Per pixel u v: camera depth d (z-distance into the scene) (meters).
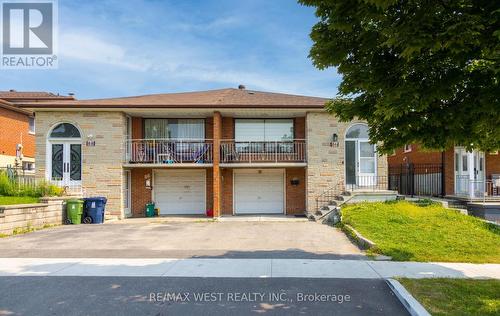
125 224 14.67
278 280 6.77
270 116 18.12
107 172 16.47
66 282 6.67
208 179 18.28
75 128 16.81
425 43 4.63
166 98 18.78
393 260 8.29
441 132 6.21
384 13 5.20
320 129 16.70
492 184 16.66
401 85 5.45
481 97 5.21
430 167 19.44
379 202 15.26
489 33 4.76
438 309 5.17
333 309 5.39
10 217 11.84
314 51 6.38
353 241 10.62
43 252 9.23
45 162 16.56
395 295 5.99
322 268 7.61
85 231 12.70
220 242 10.62
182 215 17.97
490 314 5.00
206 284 6.54
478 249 9.22
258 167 17.52
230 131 18.25
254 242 10.61
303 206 18.06
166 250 9.49
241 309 5.38
